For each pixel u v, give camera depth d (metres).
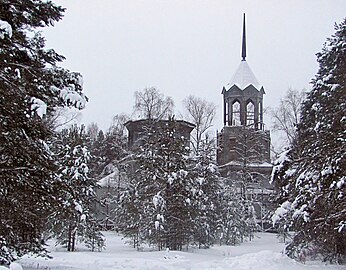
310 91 23.30
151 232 27.72
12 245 12.59
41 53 12.88
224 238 35.78
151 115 54.31
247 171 49.69
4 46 11.31
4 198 11.70
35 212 12.53
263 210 49.06
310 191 18.66
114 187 49.69
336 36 21.20
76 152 27.58
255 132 53.75
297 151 22.00
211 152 38.50
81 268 16.48
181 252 25.67
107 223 46.22
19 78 11.57
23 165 11.91
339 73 20.00
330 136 16.80
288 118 46.25
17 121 11.55
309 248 20.55
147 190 29.05
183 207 28.17
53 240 33.88
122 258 21.22
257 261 19.06
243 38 59.56
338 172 16.00
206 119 57.41
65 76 12.73
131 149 48.28
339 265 18.67
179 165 29.31
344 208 16.75
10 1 11.92
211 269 17.88
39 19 12.70
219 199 35.84
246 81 55.94
